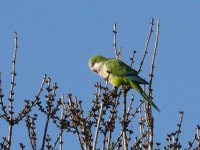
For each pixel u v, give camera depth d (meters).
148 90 12.55
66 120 10.80
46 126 10.20
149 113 11.88
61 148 10.97
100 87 11.32
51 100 10.93
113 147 10.58
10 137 10.30
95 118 11.11
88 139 10.86
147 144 11.51
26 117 10.95
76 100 11.38
